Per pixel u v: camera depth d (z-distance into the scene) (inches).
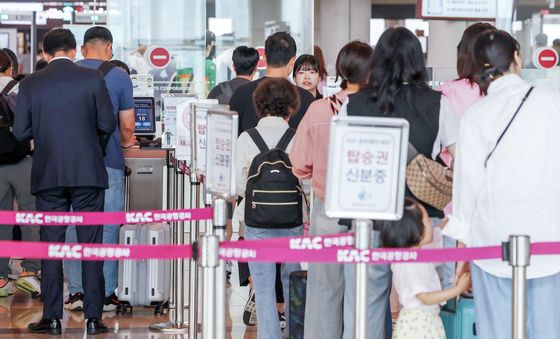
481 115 210.8
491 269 209.6
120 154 363.6
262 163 275.9
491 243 210.1
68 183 327.0
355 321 198.2
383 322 241.0
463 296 242.2
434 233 232.5
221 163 220.8
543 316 210.1
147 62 626.8
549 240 209.0
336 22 1159.6
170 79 676.1
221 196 220.1
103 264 347.6
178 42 706.2
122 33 698.8
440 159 246.5
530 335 211.8
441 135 230.2
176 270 357.7
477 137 211.0
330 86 390.6
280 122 288.8
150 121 450.6
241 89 336.5
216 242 200.1
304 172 256.5
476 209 213.2
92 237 331.0
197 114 271.0
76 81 329.1
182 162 347.6
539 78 460.4
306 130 253.3
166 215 267.3
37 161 328.8
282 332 328.5
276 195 274.5
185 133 324.5
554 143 209.5
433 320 230.1
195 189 327.9
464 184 212.2
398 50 227.5
